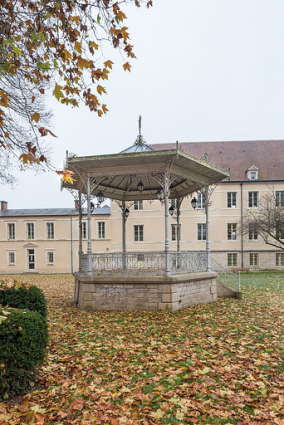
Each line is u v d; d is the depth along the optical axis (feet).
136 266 35.88
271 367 16.37
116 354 18.53
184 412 11.94
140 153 29.14
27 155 12.09
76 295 39.32
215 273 38.42
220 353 18.53
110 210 107.14
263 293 47.44
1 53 14.15
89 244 33.68
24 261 109.81
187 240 103.96
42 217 110.11
